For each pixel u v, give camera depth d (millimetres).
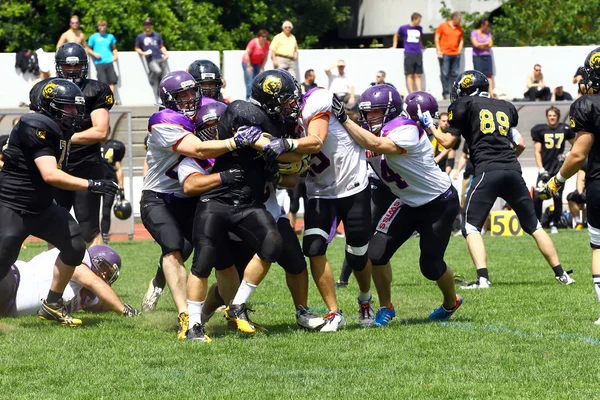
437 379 14305
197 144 16984
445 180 18750
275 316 20672
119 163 36906
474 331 18016
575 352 15945
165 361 15719
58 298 19312
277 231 17172
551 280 26031
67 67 21797
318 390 13750
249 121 16828
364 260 18297
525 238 40375
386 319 19078
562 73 59375
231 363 15500
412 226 18844
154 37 55312
